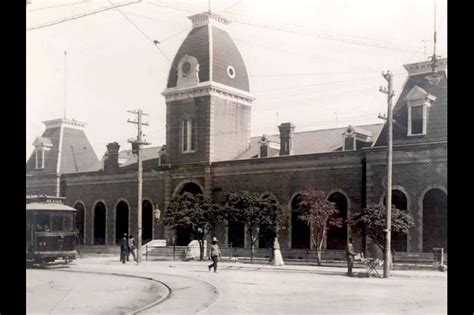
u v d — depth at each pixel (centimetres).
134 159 3397
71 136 3375
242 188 3139
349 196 2859
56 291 1958
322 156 2941
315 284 2092
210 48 2997
